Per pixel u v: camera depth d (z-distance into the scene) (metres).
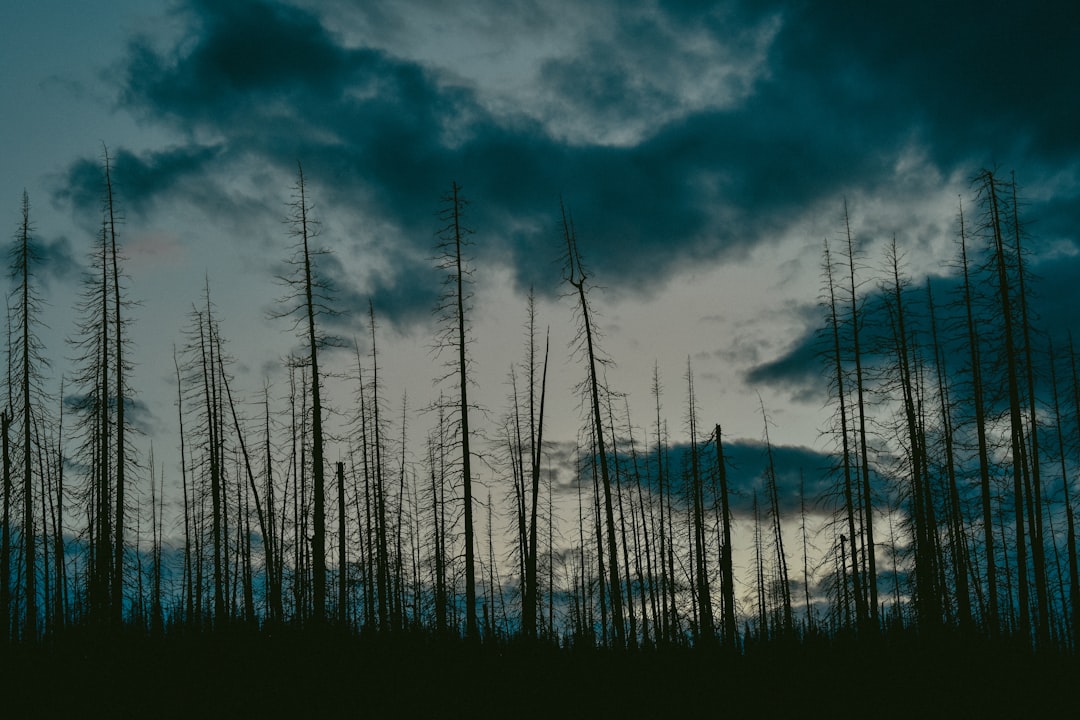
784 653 33.62
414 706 26.62
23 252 32.53
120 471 33.03
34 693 26.94
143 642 32.03
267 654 30.42
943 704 25.98
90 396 33.28
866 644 30.52
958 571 31.14
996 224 27.33
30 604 31.75
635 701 28.36
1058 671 26.61
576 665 31.08
